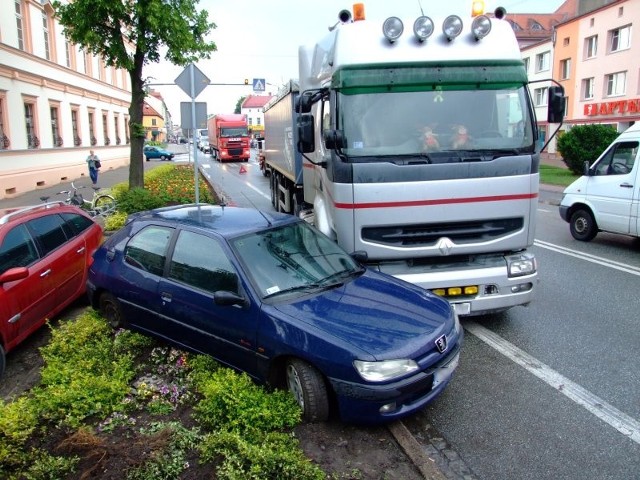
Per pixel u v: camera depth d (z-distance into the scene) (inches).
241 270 181.6
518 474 143.2
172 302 200.4
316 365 157.2
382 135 222.4
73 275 274.8
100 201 561.6
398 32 223.8
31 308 234.2
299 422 161.6
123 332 223.5
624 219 391.2
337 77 224.2
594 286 308.8
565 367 204.5
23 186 926.4
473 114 225.6
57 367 192.1
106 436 155.6
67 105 1172.5
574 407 175.3
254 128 4195.4
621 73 1444.4
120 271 225.1
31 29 979.3
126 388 178.2
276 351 165.6
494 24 235.8
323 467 142.2
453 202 219.5
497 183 220.7
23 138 935.7
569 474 142.5
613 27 1445.6
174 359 200.8
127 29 582.9
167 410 167.6
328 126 258.2
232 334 179.2
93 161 975.6
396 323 166.4
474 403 179.8
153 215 232.1
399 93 223.9
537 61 1861.5
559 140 1020.5
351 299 179.8
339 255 210.2
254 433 150.7
